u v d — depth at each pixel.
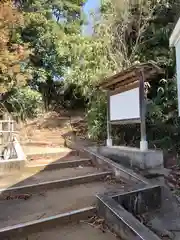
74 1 12.45
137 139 6.59
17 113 9.60
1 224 2.65
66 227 2.76
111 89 6.33
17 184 3.90
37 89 11.30
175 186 3.99
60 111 12.24
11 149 5.91
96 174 4.52
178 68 5.09
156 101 6.88
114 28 8.58
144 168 4.77
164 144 6.15
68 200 3.42
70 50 9.46
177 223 2.94
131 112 5.40
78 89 9.25
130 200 3.17
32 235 2.58
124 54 8.42
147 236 2.15
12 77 8.27
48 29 10.59
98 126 7.21
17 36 9.28
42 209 3.10
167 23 8.16
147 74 5.37
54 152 5.91
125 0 8.51
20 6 10.56
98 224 2.79
